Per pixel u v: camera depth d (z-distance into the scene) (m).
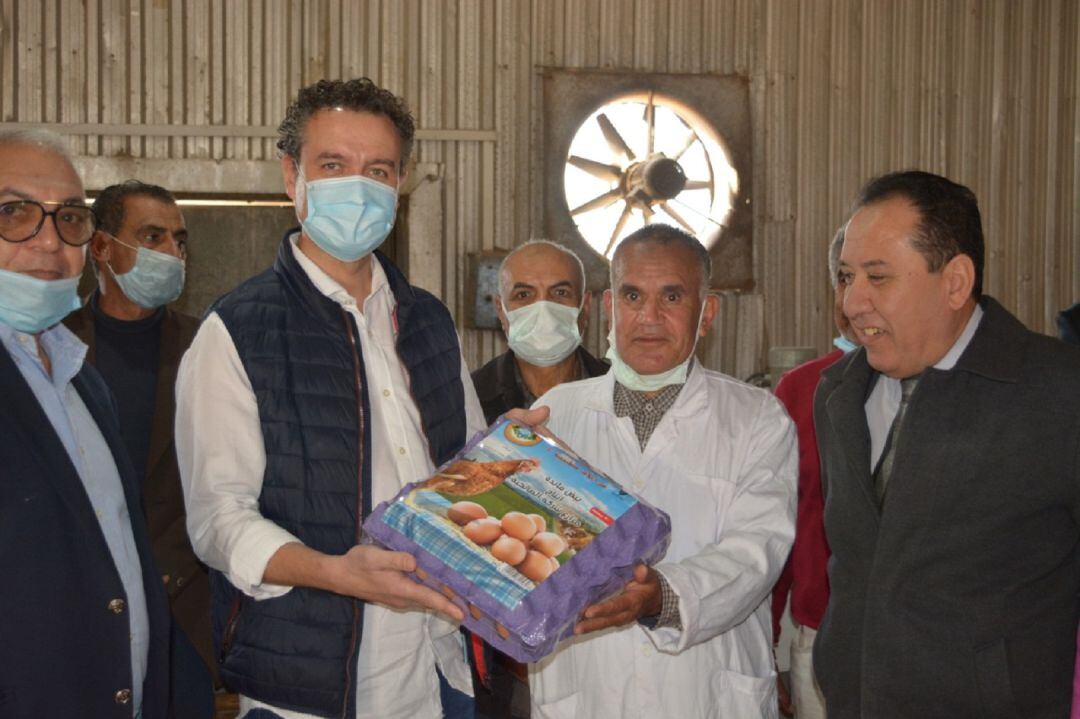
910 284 1.81
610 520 1.74
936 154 5.50
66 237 1.78
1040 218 5.62
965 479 1.79
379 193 1.91
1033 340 1.84
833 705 1.96
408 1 4.99
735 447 2.09
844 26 5.39
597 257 5.16
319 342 1.88
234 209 5.16
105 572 1.69
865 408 2.01
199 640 2.96
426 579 1.67
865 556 1.92
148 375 3.14
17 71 4.72
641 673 2.02
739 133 5.30
